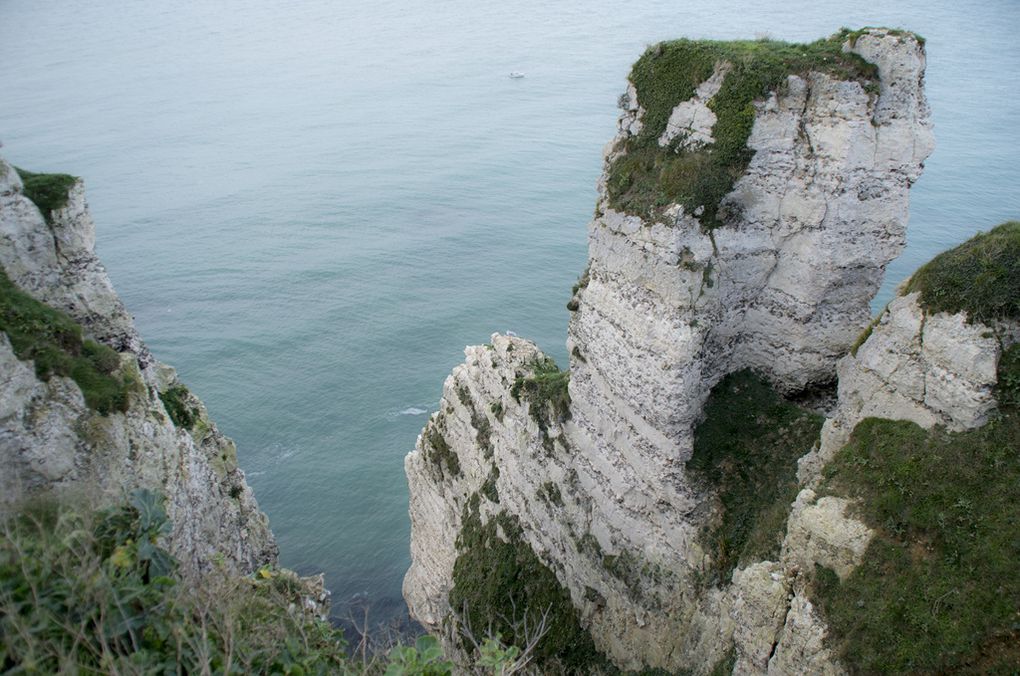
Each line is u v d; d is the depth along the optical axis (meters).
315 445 50.34
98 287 26.06
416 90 127.44
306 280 68.81
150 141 106.50
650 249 20.75
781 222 21.22
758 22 123.38
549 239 73.56
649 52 22.59
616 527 24.64
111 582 11.95
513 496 29.73
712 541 21.64
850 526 16.16
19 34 191.00
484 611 29.20
